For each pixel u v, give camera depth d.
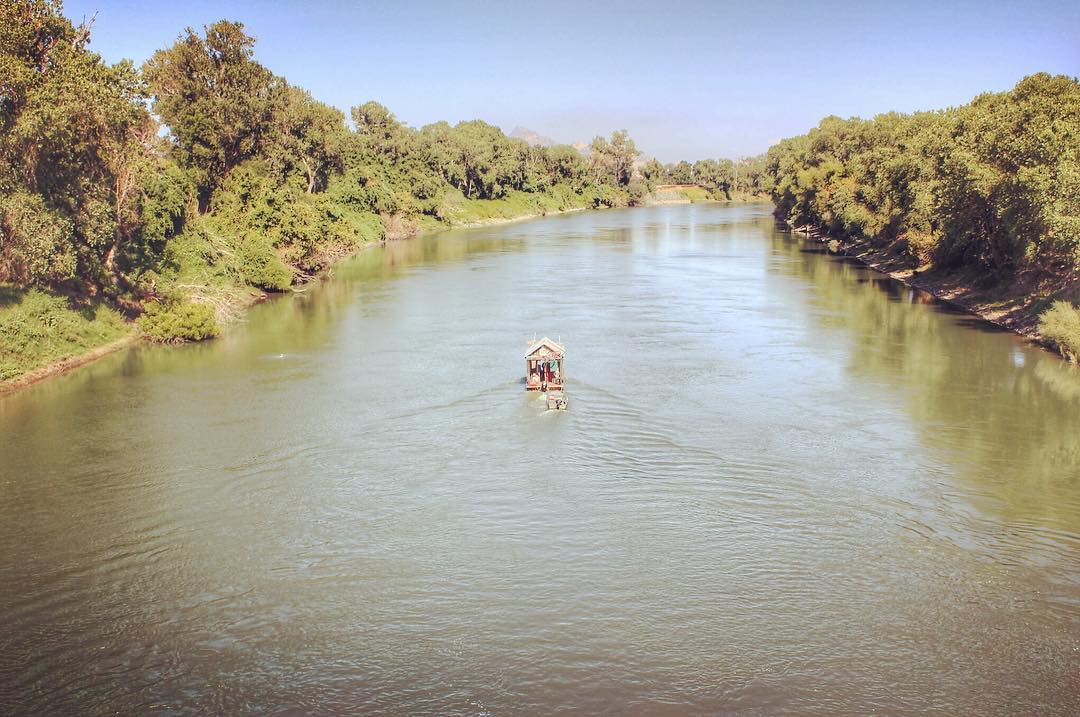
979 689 19.34
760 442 34.16
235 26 80.88
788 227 149.12
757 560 24.94
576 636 21.42
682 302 66.44
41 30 49.62
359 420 37.28
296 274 79.81
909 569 24.34
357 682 19.80
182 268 65.00
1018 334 53.44
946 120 81.50
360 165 131.25
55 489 30.06
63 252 48.97
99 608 22.72
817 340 51.94
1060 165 50.78
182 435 35.53
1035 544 25.67
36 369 44.94
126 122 52.88
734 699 19.09
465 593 23.39
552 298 69.12
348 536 26.67
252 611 22.64
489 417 37.50
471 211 166.88
